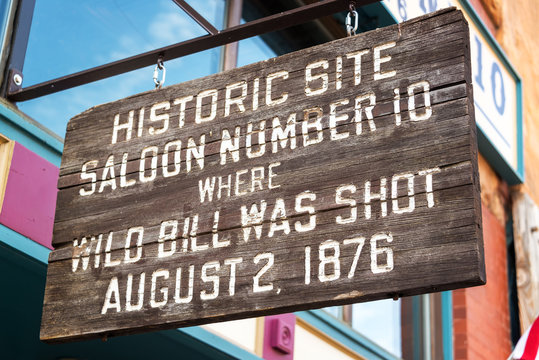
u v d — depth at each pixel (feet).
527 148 34.83
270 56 26.00
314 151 10.60
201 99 11.80
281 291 10.09
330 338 23.71
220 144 11.34
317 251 10.07
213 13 23.53
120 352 18.69
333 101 10.74
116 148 12.17
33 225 14.78
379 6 23.76
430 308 29.37
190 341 17.74
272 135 10.98
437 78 10.19
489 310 30.55
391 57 10.59
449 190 9.62
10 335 18.10
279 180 10.68
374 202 9.98
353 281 9.73
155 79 13.03
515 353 20.11
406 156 10.00
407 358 28.14
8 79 15.84
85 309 11.32
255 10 25.99
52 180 15.51
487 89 30.50
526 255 32.24
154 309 10.84
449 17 10.39
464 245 9.31
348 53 10.91
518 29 37.06
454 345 28.84
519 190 33.30
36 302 16.38
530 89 36.70
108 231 11.66
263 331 20.92
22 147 15.03
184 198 11.28
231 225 10.75
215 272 10.62
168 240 11.15
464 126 9.80
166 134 11.85
